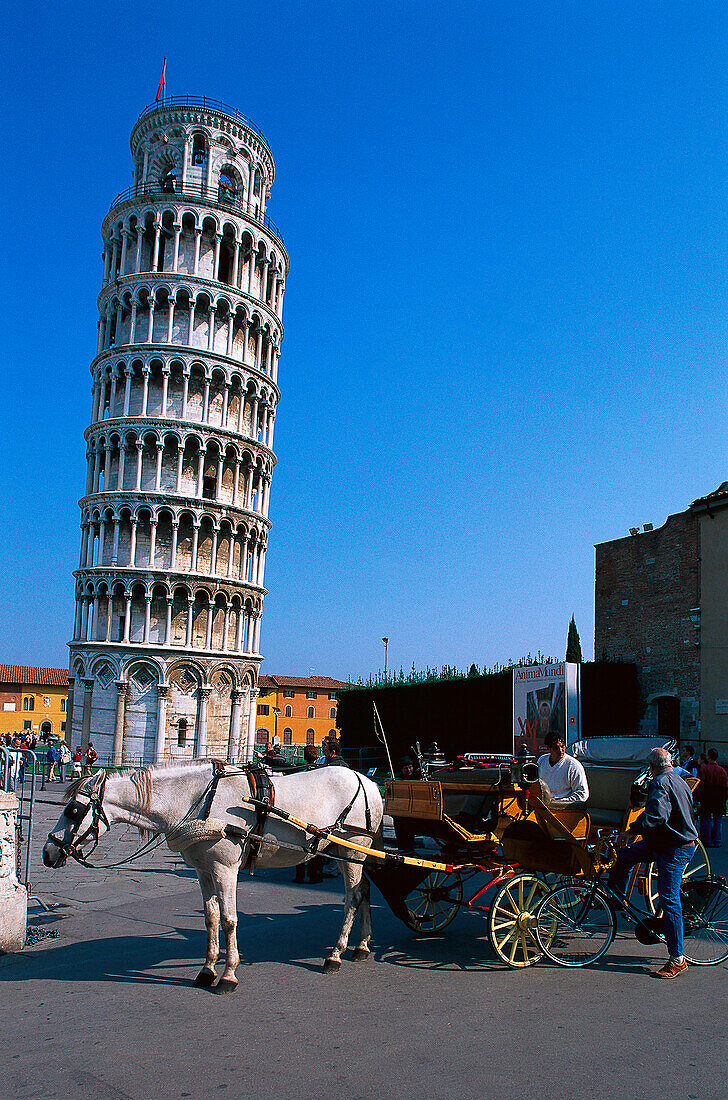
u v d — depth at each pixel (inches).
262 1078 276.5
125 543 2332.7
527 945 440.8
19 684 4195.4
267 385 2600.9
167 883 652.7
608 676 1487.5
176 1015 337.1
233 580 2402.8
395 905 446.9
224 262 2591.0
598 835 470.3
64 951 442.0
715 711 1321.4
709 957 426.6
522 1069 284.2
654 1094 265.9
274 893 613.3
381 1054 297.0
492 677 1681.8
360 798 436.8
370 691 2164.1
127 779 398.3
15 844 458.0
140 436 2337.6
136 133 2623.0
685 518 1419.8
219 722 2335.1
